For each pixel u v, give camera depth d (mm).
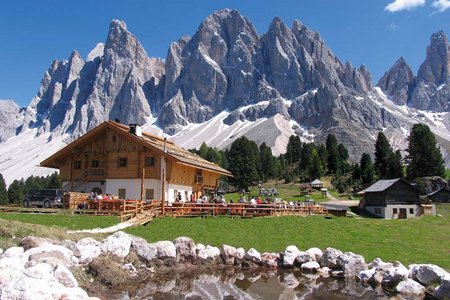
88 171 57219
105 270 22844
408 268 26281
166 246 28016
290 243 33531
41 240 23328
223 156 181750
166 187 53562
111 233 31062
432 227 45094
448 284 21062
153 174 53969
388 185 74875
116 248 25750
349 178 135125
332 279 26031
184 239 29453
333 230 39500
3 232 24391
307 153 174000
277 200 58688
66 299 15602
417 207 75125
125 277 23453
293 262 29312
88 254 23922
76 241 26156
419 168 129750
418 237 38156
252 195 120312
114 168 55719
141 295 21016
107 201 42969
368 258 29578
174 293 21750
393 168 136500
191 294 21656
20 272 17031
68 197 45500
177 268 27484
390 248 32781
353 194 116625
